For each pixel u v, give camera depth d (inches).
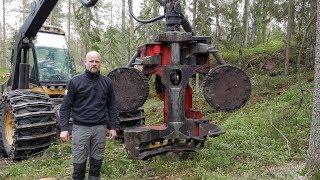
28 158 180.4
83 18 530.3
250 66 402.3
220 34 412.8
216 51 143.0
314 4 304.0
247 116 238.5
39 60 208.1
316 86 126.0
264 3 419.5
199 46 141.4
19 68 208.7
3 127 197.2
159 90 154.2
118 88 139.8
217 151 155.2
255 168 138.2
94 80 117.7
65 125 117.0
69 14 823.7
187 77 141.1
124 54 485.4
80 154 117.6
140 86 138.8
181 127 139.6
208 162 142.0
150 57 141.3
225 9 408.8
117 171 139.1
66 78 215.0
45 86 207.0
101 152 120.4
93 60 116.0
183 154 150.8
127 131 137.5
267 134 185.5
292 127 195.5
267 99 288.7
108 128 134.5
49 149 173.5
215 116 275.3
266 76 352.5
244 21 463.5
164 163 143.5
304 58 374.0
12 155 178.1
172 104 139.9
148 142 138.3
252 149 161.8
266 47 448.1
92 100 117.2
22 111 173.3
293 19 376.8
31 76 212.2
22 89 203.0
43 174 145.6
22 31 204.2
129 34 537.3
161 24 430.3
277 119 206.4
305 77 319.3
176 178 129.2
